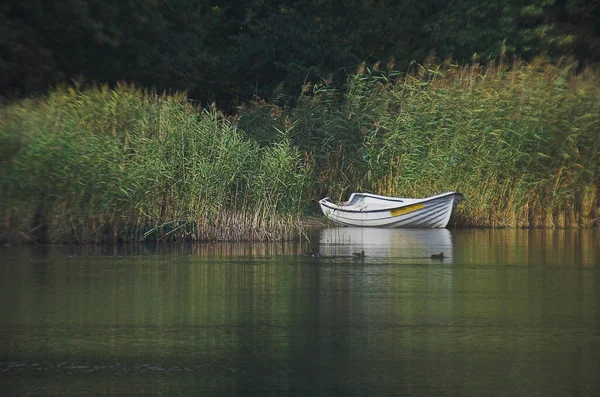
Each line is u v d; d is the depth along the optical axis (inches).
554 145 4534.9
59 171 3309.5
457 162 4490.7
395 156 4640.8
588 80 4963.1
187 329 1857.8
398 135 4576.8
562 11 7273.6
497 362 1615.4
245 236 3631.9
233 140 3641.7
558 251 3351.4
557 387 1464.1
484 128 4505.4
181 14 5861.2
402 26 6550.2
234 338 1780.3
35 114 3481.8
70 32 4933.6
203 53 6058.1
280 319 1966.0
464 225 4520.2
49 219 3353.8
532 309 2106.3
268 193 3661.4
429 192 4552.2
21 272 2645.2
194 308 2085.4
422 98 4650.6
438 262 2992.1
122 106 3718.0
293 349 1696.6
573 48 7017.7
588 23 7273.6
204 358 1630.2
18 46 4687.5
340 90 6230.3
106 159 3410.4
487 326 1909.4
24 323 1904.5
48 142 3307.1
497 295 2299.5
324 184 4709.6
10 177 3216.0
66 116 3602.4
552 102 4626.0
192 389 1448.1
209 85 6215.6
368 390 1445.6
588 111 4662.9
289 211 3700.8
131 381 1485.0
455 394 1428.4
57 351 1670.8
